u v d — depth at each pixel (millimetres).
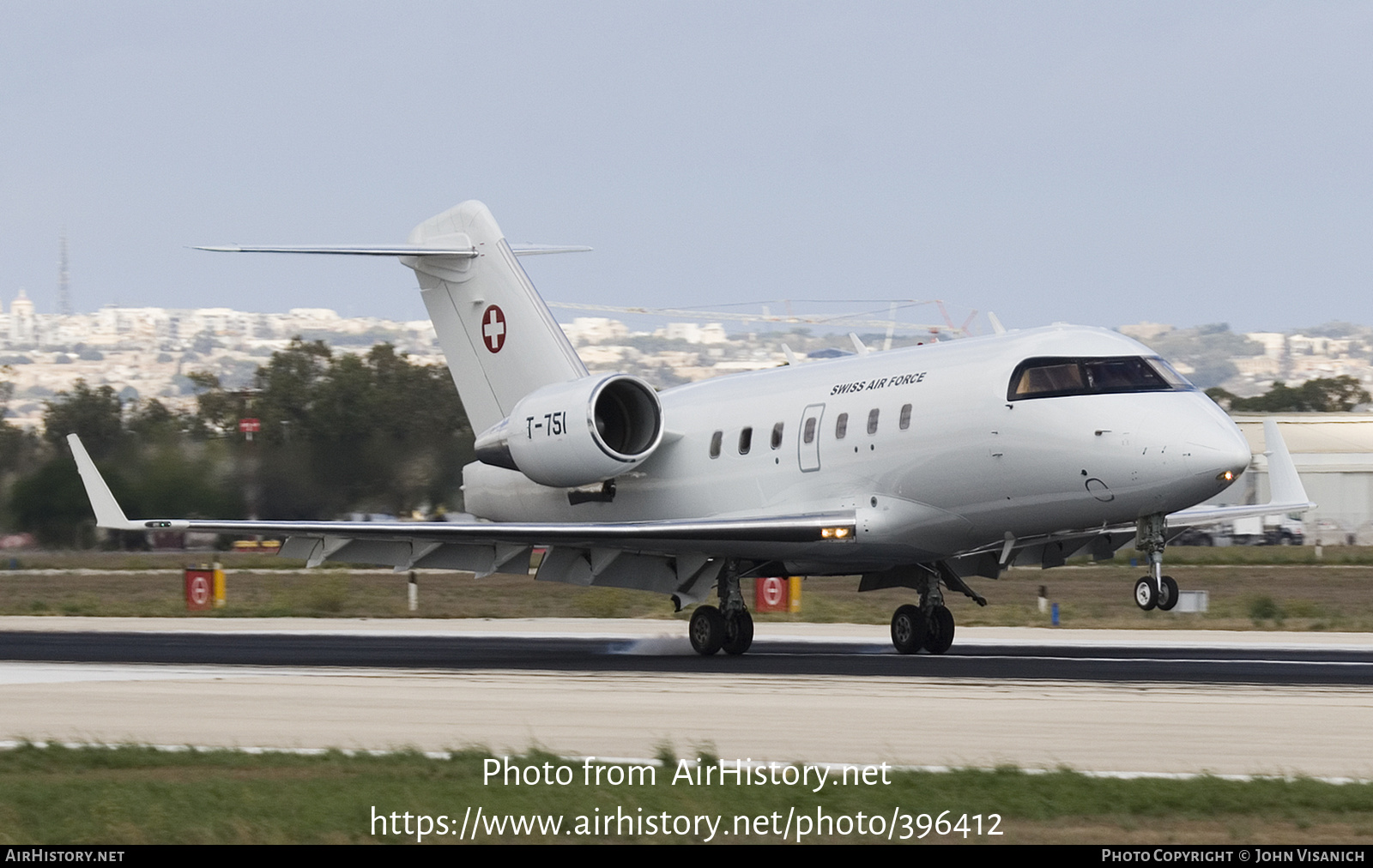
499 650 100938
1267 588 182125
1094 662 85938
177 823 41625
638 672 80375
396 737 55969
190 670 83062
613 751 52094
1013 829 40406
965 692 68312
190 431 193125
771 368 104250
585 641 111875
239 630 124500
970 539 89500
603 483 107875
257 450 187125
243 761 50531
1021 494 84688
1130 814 41625
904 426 89000
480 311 112188
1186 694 67125
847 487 92375
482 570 100875
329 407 191875
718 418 102062
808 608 141875
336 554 98938
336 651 100188
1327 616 133250
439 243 114438
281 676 78750
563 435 100500
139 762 50812
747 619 96750
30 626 130250
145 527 90625
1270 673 77750
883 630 122938
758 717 59844
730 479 99688
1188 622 124688
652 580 100938
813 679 75125
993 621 127688
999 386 84812
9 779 48719
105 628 127875
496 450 107312
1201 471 78250
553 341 107812
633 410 103375
